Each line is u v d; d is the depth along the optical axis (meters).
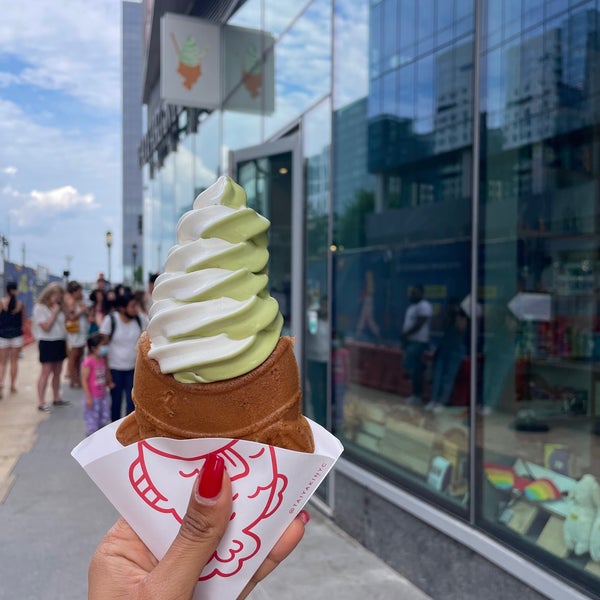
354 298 4.84
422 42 4.07
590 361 3.26
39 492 5.44
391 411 4.38
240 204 1.75
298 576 3.88
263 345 1.52
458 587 3.44
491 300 3.58
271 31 6.48
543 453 3.32
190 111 11.95
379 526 4.17
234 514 1.42
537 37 3.31
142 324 7.81
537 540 3.15
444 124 3.91
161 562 1.29
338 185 5.05
